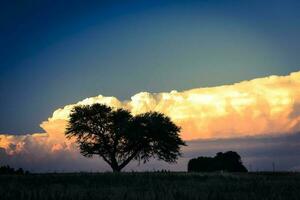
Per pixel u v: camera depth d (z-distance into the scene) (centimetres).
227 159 6875
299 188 2753
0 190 2531
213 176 3766
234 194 2445
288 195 2431
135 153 8438
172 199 2231
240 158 6962
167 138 8319
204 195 2356
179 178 3616
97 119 8338
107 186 2978
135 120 8294
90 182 3269
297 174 4162
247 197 2328
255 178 3572
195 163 6931
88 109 8381
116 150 8419
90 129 8362
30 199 2200
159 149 8338
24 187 2838
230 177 3659
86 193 2394
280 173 4322
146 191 2541
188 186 2867
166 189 2570
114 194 2403
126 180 3422
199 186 2886
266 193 2508
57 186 2920
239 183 3045
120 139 8338
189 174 3962
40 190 2522
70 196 2256
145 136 8212
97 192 2488
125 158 8475
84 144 8394
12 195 2289
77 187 2862
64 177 3728
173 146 8362
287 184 2997
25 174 4216
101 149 8381
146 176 3769
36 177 3744
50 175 3956
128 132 8125
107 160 8519
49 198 2180
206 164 6825
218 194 2330
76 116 8394
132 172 4200
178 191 2378
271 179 3506
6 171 5441
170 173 4125
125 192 2384
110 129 8319
